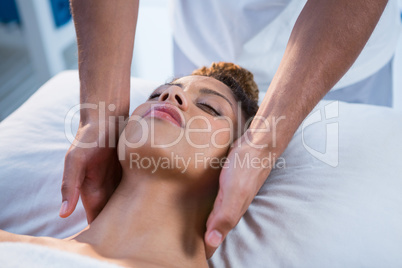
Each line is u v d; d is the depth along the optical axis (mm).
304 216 980
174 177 861
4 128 1257
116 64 971
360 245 933
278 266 941
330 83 891
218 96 990
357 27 866
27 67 2615
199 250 903
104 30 966
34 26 2090
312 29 889
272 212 1009
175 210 889
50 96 1349
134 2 998
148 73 2572
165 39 2881
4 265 704
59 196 1125
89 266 714
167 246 863
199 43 1497
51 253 726
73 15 1009
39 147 1195
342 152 1072
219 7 1351
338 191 1004
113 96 970
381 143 1079
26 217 1119
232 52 1429
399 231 945
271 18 1319
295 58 892
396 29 1424
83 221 1097
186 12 1447
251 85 1161
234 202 793
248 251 972
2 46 2797
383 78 1528
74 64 2541
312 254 935
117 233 863
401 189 1001
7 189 1134
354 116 1156
